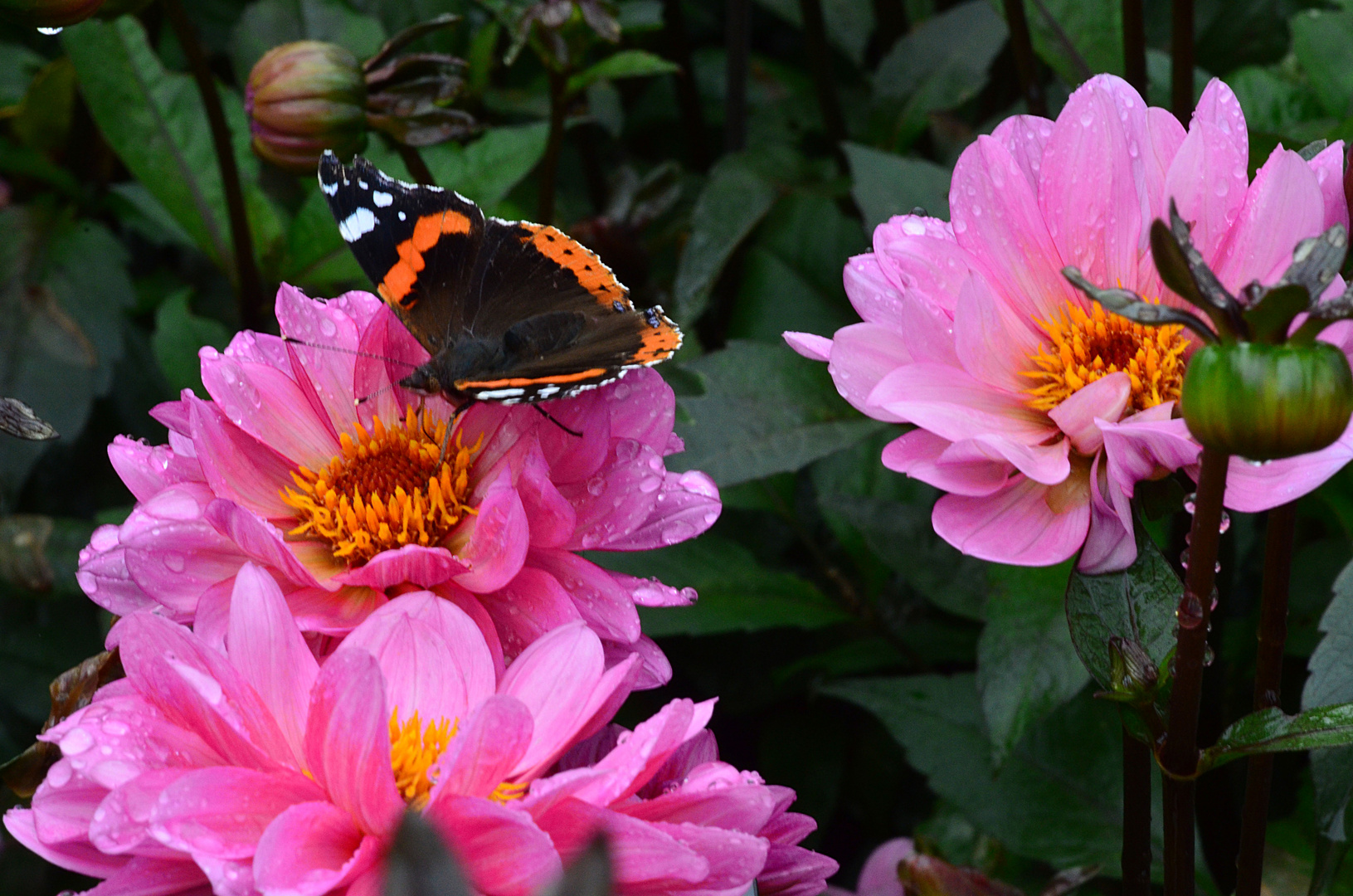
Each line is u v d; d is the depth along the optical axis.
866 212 0.57
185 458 0.45
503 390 0.44
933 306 0.46
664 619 0.55
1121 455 0.44
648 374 0.45
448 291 0.47
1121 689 0.44
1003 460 0.45
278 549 0.44
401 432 0.46
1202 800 0.53
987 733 0.53
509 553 0.44
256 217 0.57
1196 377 0.41
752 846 0.42
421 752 0.43
